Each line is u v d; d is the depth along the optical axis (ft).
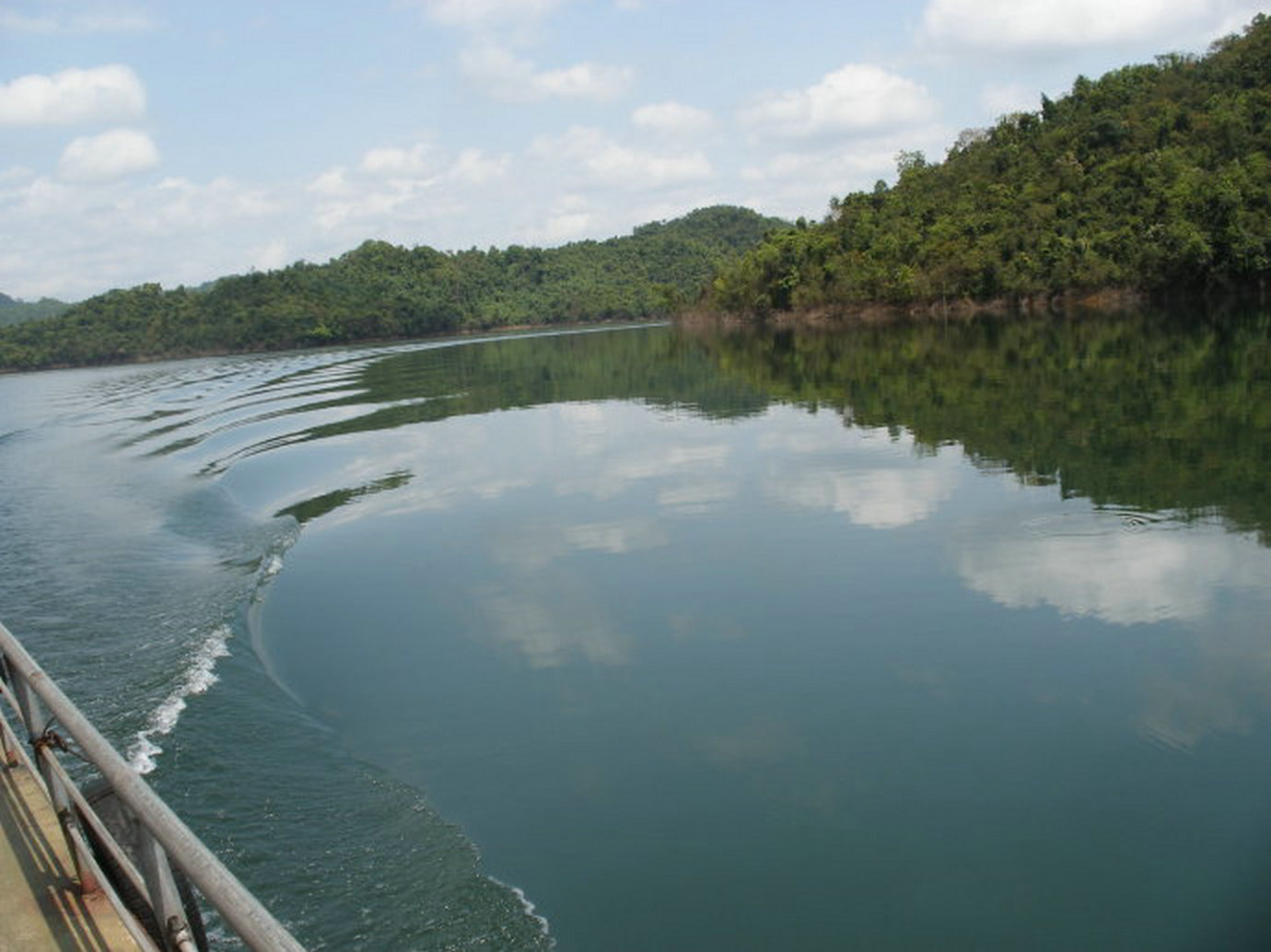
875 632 41.65
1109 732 32.55
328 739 35.24
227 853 27.91
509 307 556.10
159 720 36.52
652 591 48.67
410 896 25.93
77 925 15.02
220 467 93.76
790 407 108.06
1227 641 38.42
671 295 446.60
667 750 33.24
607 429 101.81
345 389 171.32
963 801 29.30
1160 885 25.18
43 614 49.55
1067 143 316.81
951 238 290.35
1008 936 23.66
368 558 58.34
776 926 24.31
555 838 28.58
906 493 63.77
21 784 19.71
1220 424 78.48
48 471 98.84
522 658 41.73
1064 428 81.97
